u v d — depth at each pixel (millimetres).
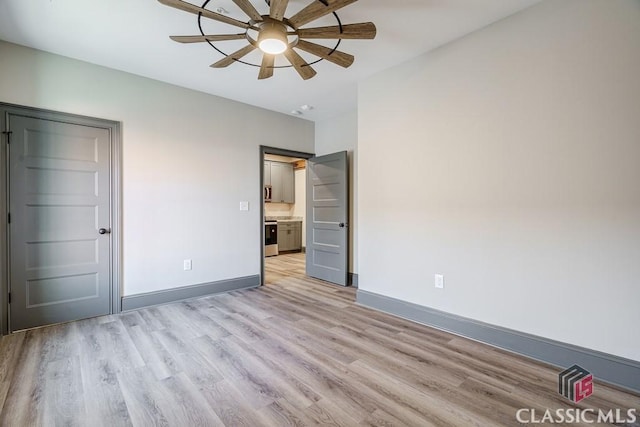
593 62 2004
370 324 2961
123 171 3250
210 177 3883
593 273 2027
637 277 1880
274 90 3766
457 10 2281
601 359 1988
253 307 3461
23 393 1845
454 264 2729
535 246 2264
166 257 3551
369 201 3455
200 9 1780
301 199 7949
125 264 3277
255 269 4355
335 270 4551
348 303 3615
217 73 3291
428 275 2924
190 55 2906
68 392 1861
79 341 2559
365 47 2799
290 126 4742
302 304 3576
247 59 2975
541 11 2203
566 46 2104
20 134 2729
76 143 2990
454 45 2691
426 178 2918
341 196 4461
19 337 2623
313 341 2584
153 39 2637
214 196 3924
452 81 2711
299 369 2141
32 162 2785
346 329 2840
